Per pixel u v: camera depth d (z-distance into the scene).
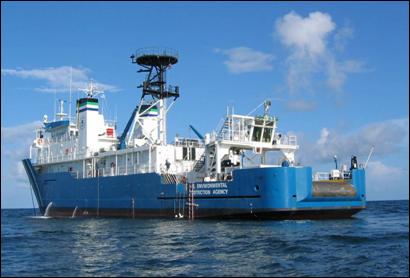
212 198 46.59
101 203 58.53
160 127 57.91
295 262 25.36
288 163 43.59
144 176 53.16
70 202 63.53
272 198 42.59
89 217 59.91
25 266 25.78
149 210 52.41
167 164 52.72
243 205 44.19
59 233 40.91
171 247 30.70
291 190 42.69
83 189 61.41
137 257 27.58
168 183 50.50
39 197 70.19
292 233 35.75
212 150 50.72
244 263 25.33
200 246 30.75
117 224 47.16
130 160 57.50
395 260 25.56
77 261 26.86
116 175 56.91
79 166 64.38
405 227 40.00
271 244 30.75
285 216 43.22
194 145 57.31
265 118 51.25
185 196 48.81
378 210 80.12
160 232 38.59
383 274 22.64
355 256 26.67
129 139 59.12
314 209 43.75
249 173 43.91
